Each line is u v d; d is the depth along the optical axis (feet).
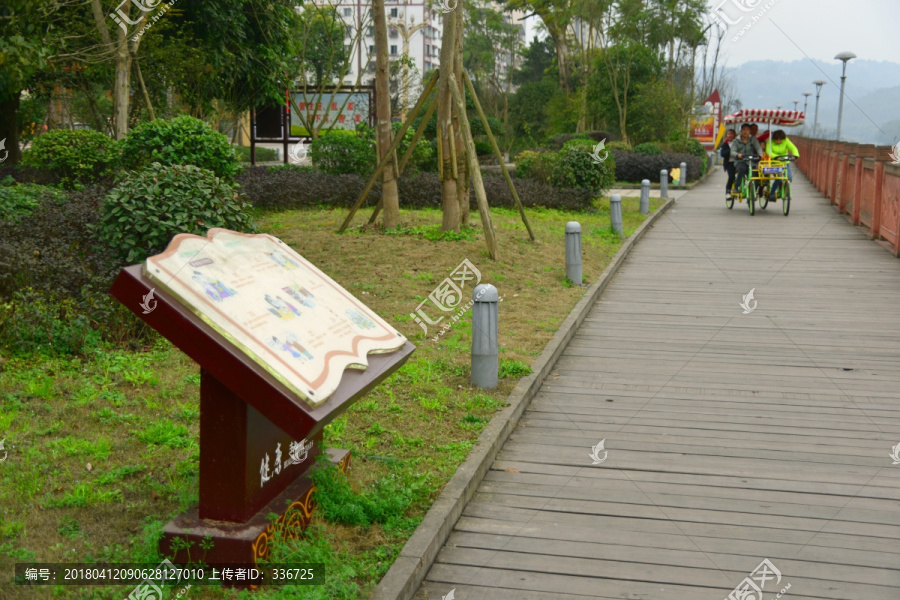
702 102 125.70
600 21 120.16
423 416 17.52
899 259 38.01
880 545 12.64
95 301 22.33
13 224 28.71
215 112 74.79
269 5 62.95
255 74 64.28
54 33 48.88
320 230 38.91
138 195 24.32
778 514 13.71
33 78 59.57
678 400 19.67
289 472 12.55
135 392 18.38
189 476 13.89
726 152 59.31
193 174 25.48
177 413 16.97
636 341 25.00
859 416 18.43
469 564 12.16
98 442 15.20
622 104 117.39
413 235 36.96
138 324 22.48
